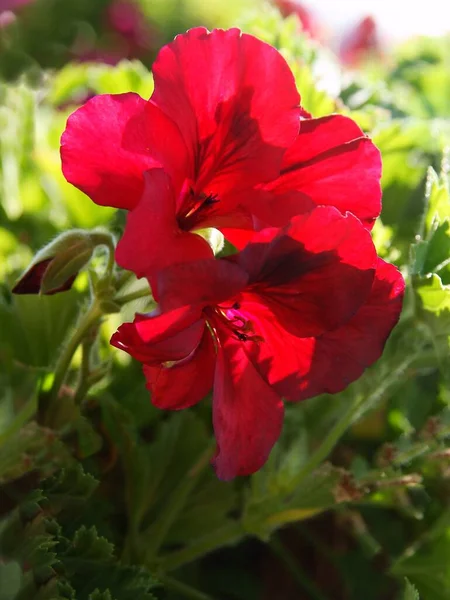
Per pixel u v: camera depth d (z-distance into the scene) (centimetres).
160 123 13
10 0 47
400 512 23
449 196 18
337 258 13
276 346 14
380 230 21
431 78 36
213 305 14
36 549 15
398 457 19
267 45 13
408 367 20
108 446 19
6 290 21
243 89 14
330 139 14
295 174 14
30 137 26
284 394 15
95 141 13
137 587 16
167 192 13
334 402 22
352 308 13
